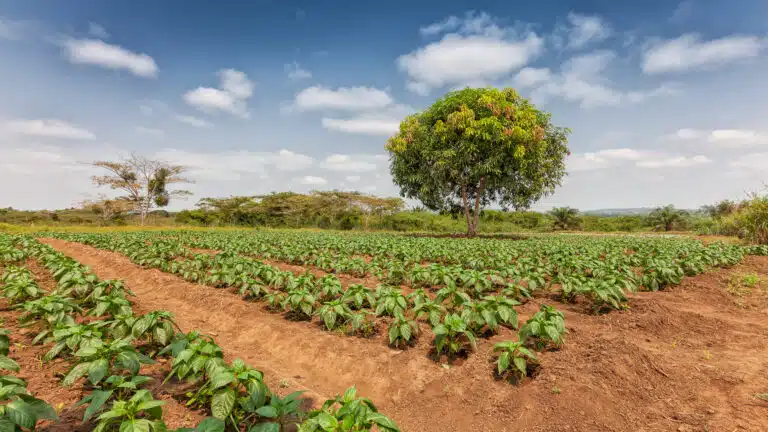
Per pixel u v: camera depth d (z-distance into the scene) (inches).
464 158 1052.5
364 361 216.7
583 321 272.7
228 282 377.7
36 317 251.0
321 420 109.3
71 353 201.0
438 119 1146.7
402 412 175.6
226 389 138.8
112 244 733.3
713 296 332.8
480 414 164.2
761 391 162.6
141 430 111.9
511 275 366.9
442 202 1200.8
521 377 181.8
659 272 362.6
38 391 165.0
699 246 618.5
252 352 245.0
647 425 145.8
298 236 1115.3
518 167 1047.0
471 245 653.9
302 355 234.5
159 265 495.5
